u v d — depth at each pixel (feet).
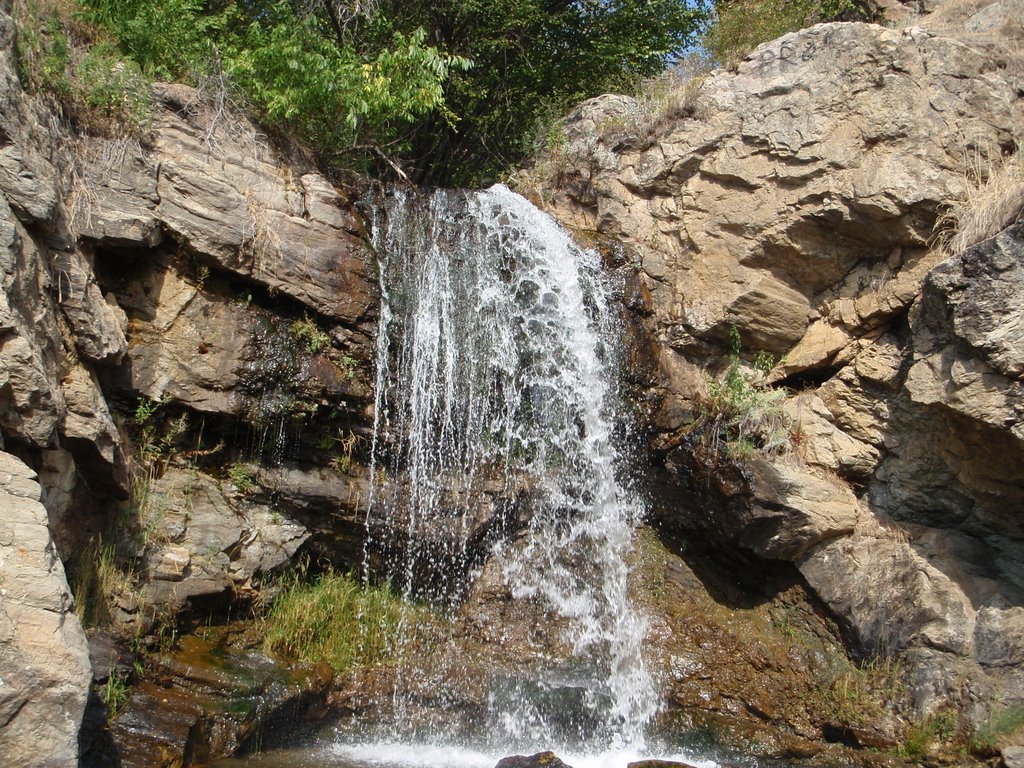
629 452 29.53
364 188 28.76
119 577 21.77
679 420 29.27
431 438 27.20
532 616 27.22
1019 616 23.71
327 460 25.98
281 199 26.20
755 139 29.68
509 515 27.81
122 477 21.61
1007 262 22.34
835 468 27.58
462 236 29.04
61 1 25.49
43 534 15.98
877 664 25.07
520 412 28.45
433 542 26.76
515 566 27.73
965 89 27.40
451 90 46.57
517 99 49.03
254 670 22.30
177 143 24.85
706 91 31.53
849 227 27.73
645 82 36.68
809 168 28.32
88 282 21.50
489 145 49.55
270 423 24.72
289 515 25.27
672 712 25.20
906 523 26.45
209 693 21.02
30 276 19.21
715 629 27.25
